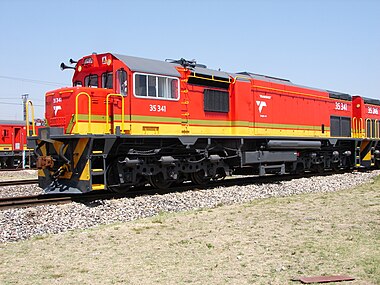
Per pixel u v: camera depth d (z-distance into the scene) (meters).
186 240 7.39
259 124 15.88
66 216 9.26
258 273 5.62
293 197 12.45
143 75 12.05
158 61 13.09
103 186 11.15
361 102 22.56
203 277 5.51
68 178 11.34
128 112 11.70
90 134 10.70
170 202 11.02
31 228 8.28
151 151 12.27
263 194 12.93
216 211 10.24
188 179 14.41
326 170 21.33
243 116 15.15
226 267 5.90
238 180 15.84
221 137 13.92
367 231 7.74
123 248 6.96
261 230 8.08
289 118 17.44
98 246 7.10
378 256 6.17
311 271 5.64
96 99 11.46
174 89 12.91
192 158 13.67
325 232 7.77
